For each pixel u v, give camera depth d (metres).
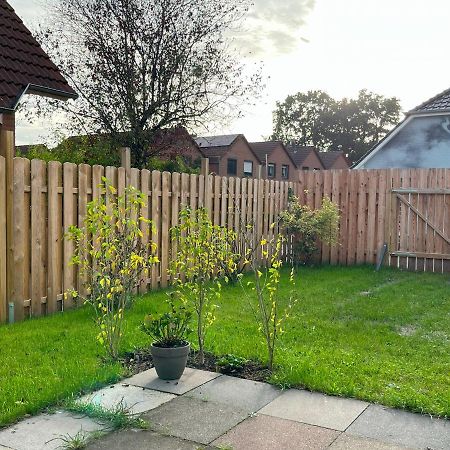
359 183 11.48
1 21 9.08
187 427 3.55
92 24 14.17
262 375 4.57
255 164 43.00
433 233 10.66
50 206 6.63
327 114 72.12
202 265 5.37
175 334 4.78
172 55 14.33
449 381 4.34
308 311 6.95
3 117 7.64
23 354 4.95
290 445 3.29
